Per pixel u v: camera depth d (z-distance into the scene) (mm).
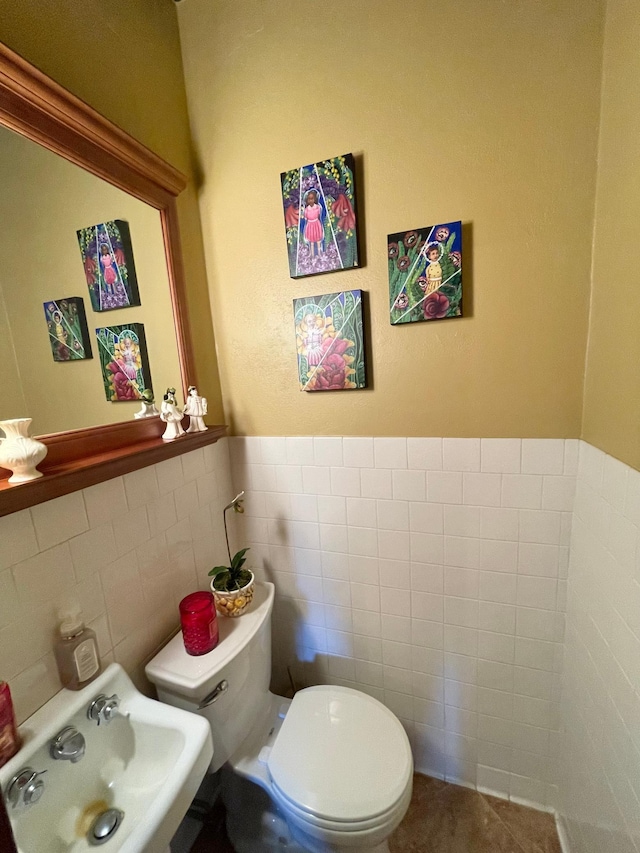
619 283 817
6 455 675
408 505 1229
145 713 823
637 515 739
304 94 1113
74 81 858
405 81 1025
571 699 1091
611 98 845
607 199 873
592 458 953
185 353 1185
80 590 821
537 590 1146
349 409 1240
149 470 1016
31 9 768
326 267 1151
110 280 976
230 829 1146
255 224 1230
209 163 1245
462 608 1235
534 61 922
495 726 1272
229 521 1404
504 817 1241
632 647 759
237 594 1121
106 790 787
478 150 997
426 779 1378
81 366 897
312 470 1318
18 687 703
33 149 786
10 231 760
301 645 1468
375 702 1165
